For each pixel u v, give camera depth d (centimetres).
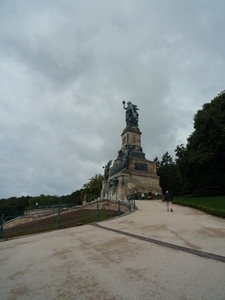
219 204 2453
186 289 506
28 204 13300
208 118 3803
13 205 12912
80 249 909
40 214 4741
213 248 821
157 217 1770
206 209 2162
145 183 5066
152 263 682
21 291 541
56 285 564
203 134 3994
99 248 900
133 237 1062
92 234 1220
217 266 634
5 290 552
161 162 9069
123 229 1309
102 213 2831
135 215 1947
